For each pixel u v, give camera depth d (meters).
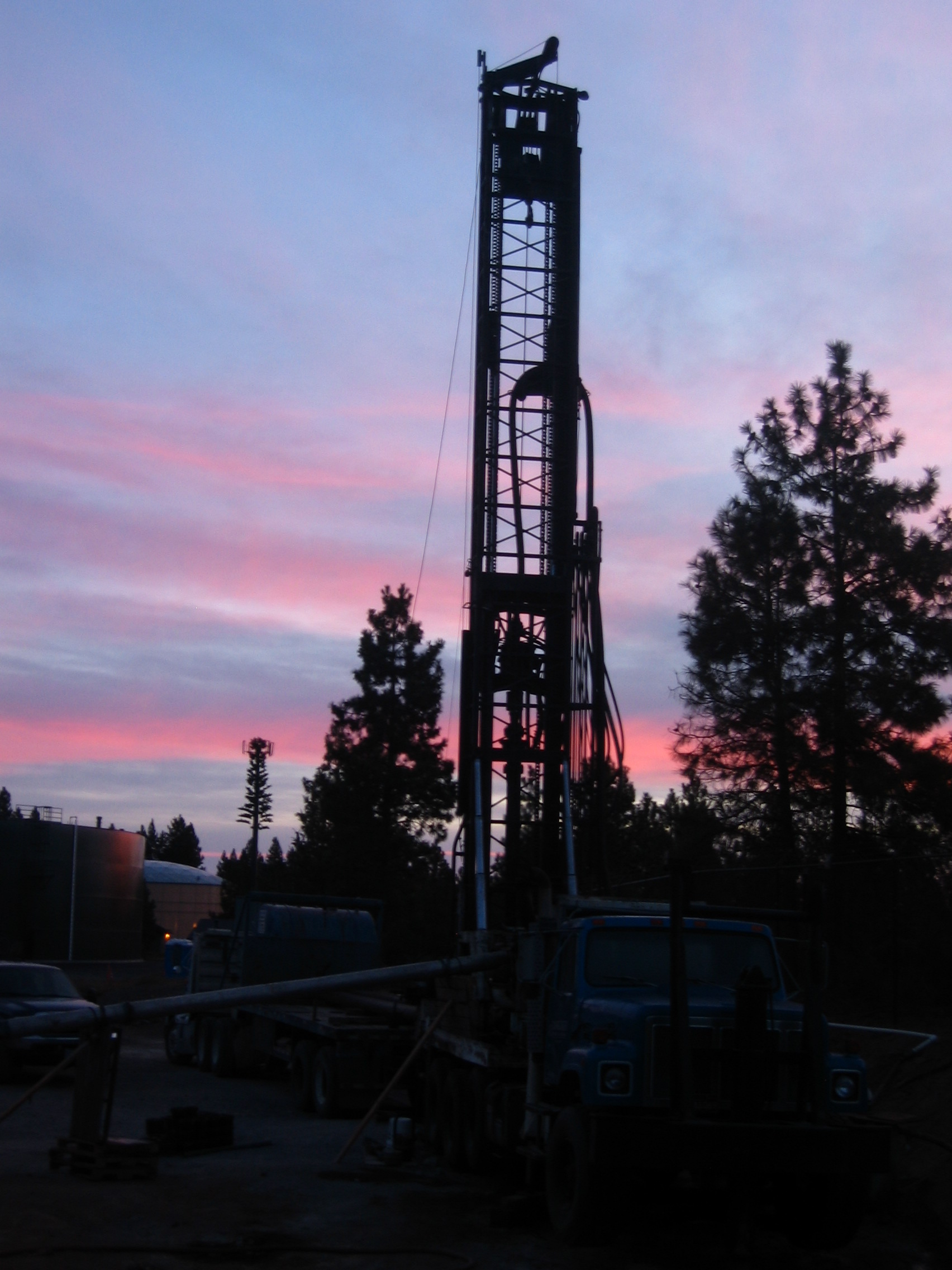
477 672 19.28
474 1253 9.38
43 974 21.88
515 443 20.33
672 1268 9.10
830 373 25.91
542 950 11.74
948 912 19.20
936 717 23.05
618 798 27.44
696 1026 9.54
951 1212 10.49
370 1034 17.38
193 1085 21.22
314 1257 9.02
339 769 41.53
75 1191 11.20
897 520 24.66
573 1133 9.48
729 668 25.12
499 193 20.94
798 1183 9.91
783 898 21.58
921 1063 14.18
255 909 22.34
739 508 25.58
